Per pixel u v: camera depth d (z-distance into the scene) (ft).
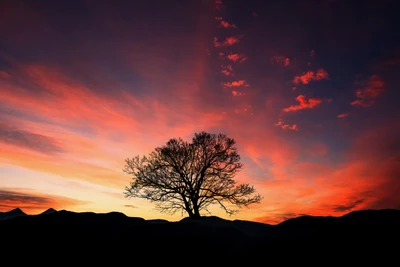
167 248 48.34
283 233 52.60
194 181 86.02
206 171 87.40
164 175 86.33
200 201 85.15
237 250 49.32
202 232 56.39
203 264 44.32
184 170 86.53
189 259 45.39
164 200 84.74
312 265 36.73
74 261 43.27
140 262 44.19
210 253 47.67
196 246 49.21
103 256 45.60
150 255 46.37
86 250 46.96
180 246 48.98
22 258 42.52
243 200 84.94
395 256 34.01
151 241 50.93
